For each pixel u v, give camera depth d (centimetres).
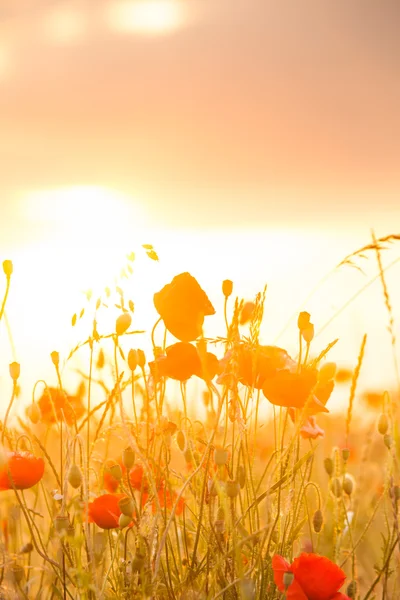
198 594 163
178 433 169
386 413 175
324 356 171
